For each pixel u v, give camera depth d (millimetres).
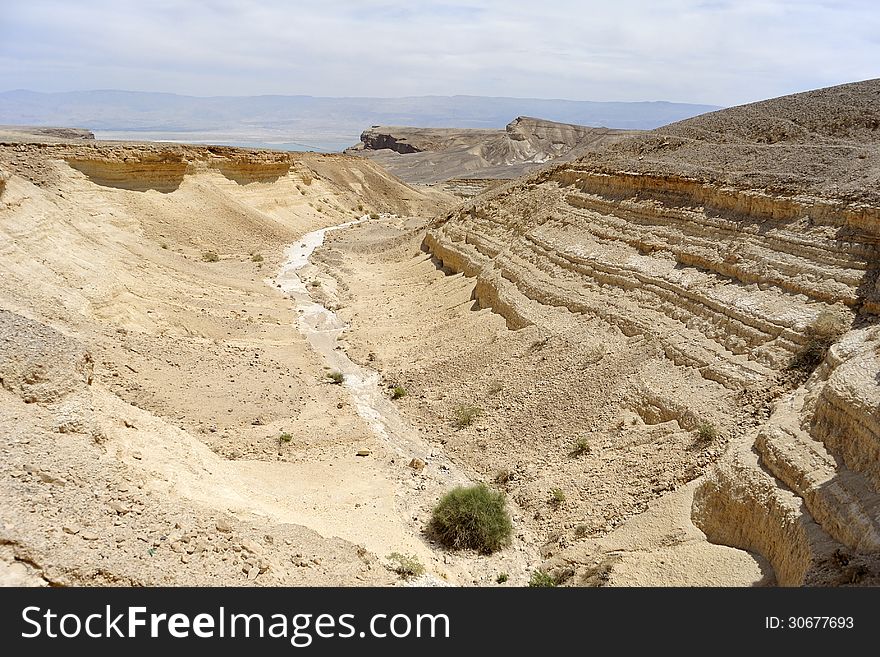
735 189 22734
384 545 13148
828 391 12641
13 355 12477
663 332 19984
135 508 10234
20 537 8406
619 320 21797
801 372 15594
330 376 24281
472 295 31531
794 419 13422
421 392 22938
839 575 9547
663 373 18484
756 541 12219
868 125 24828
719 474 13578
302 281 38562
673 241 23719
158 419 15383
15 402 11711
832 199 19094
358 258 47438
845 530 10258
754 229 21000
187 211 43625
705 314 19531
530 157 163750
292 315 31875
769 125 28203
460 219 42719
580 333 22344
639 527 14047
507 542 15086
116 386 17656
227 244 43594
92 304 22297
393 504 15773
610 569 13008
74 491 9969
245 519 11688
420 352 26531
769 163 23734
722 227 22234
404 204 78438
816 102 29312
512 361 22766
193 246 40625
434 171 151375
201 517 10742
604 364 20094
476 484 17547
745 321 18125
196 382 19875
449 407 21469
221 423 17953
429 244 44500
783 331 16953
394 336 29266
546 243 29719
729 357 17547
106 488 10430
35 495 9422
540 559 14594
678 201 25406
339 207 67188
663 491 14797
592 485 16094
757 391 15875
